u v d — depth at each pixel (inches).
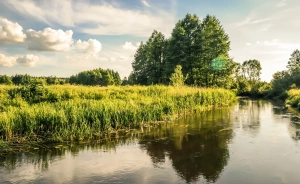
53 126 422.0
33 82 657.0
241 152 350.9
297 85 1887.3
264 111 812.6
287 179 262.1
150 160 320.2
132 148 371.9
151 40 2025.1
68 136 413.7
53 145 382.9
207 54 1616.6
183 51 1652.3
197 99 835.4
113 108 507.2
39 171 284.5
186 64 1641.2
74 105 520.4
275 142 401.4
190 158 327.9
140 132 471.8
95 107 495.2
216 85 1596.9
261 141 408.5
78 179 263.9
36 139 402.6
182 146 382.0
